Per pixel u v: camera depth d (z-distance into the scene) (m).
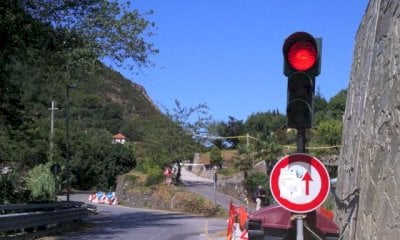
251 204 47.62
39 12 24.42
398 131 7.46
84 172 81.56
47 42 24.55
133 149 86.62
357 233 9.40
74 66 27.31
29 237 18.59
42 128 51.16
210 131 63.69
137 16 29.95
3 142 33.50
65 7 25.78
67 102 44.34
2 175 25.36
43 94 28.77
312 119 7.48
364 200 9.13
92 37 28.14
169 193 51.19
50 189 34.62
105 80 33.31
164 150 60.31
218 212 43.38
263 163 60.12
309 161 7.66
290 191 7.66
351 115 12.92
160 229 25.05
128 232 23.00
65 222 23.48
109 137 92.88
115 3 28.91
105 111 125.00
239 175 63.03
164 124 61.31
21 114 26.22
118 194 61.41
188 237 21.31
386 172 7.83
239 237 15.73
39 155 50.00
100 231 23.30
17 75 26.66
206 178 77.56
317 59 7.52
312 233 8.41
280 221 8.88
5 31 21.50
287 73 7.57
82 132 84.38
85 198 63.47
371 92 10.12
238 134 105.12
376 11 10.85
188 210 46.34
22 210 19.98
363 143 10.33
